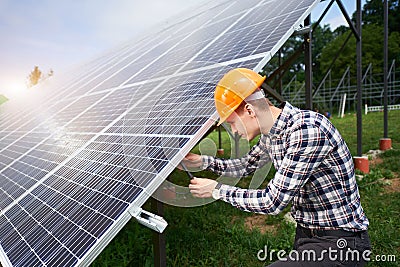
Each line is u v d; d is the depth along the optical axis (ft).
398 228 15.78
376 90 129.49
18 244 7.59
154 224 6.20
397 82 122.52
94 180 8.63
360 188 21.84
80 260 5.83
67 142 13.23
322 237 7.65
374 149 33.86
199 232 16.42
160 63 17.15
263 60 10.19
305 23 16.37
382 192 21.06
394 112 80.74
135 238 15.67
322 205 7.51
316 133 6.70
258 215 19.10
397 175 24.70
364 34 145.79
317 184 7.36
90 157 10.28
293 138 6.82
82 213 7.40
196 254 14.53
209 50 14.58
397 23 146.41
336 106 131.13
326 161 7.12
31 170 12.43
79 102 19.98
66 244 6.59
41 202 9.19
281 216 18.30
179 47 18.58
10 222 9.03
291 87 149.38
